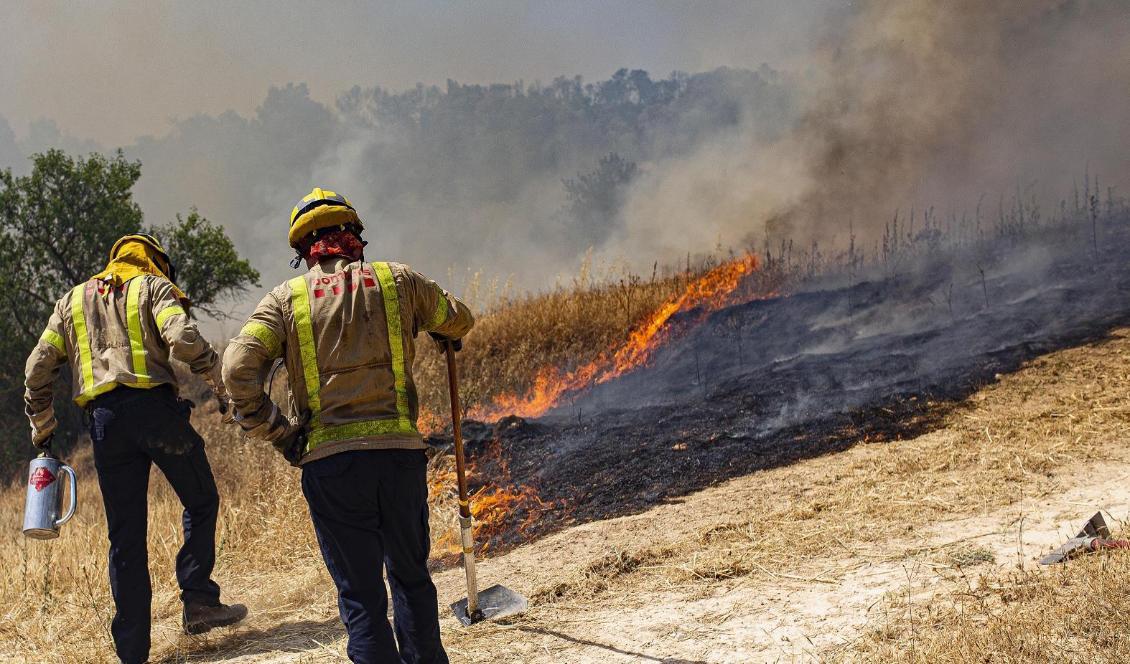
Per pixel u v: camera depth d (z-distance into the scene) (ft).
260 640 13.85
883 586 11.73
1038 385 20.02
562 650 11.44
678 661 10.62
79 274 43.88
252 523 19.99
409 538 9.94
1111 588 9.80
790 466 18.20
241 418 9.69
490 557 16.94
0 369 42.01
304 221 10.39
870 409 20.53
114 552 13.19
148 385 13.30
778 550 13.64
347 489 9.55
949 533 13.25
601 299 38.42
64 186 43.27
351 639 9.54
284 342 9.91
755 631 11.09
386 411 9.84
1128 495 13.73
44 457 13.82
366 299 9.98
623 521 16.97
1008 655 8.91
